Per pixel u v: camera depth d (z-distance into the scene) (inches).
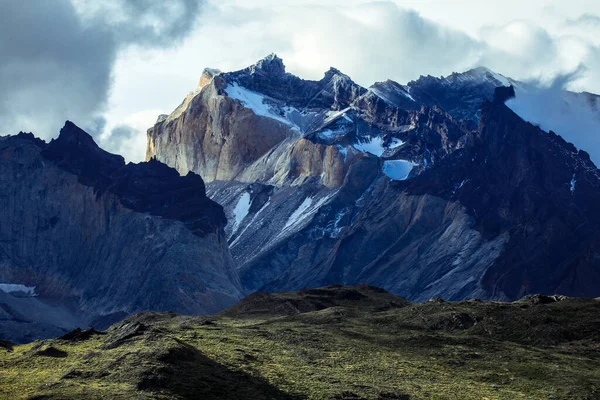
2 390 5103.3
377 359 6441.9
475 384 5974.4
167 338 6033.5
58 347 6245.1
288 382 5620.1
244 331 7130.9
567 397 5723.4
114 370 5418.3
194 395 5162.4
